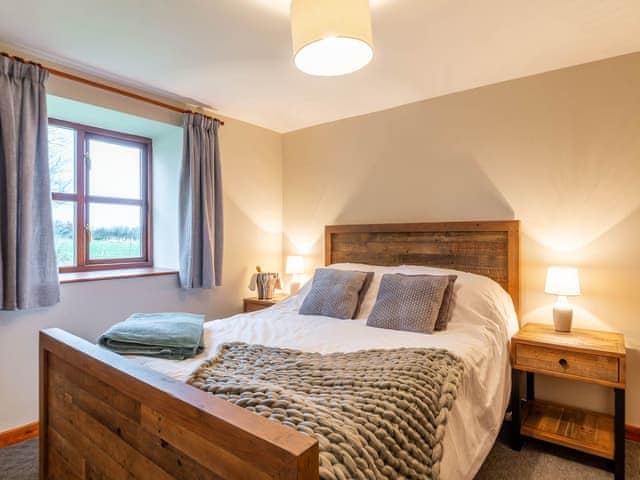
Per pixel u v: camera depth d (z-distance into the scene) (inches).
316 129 147.9
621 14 75.4
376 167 132.9
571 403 98.6
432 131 120.9
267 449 31.1
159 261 135.3
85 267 119.7
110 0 70.5
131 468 47.6
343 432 40.3
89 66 97.6
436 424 51.8
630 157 92.0
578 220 98.6
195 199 121.6
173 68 98.9
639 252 91.3
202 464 37.2
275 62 95.8
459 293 97.3
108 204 126.5
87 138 121.6
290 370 60.4
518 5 72.3
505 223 106.8
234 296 140.5
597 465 80.9
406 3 71.4
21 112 87.7
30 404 92.7
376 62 96.0
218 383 52.4
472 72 102.2
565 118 99.8
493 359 81.2
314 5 60.7
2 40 85.0
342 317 101.4
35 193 91.0
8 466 80.3
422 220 123.0
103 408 53.2
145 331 71.6
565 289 90.2
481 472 78.2
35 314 93.7
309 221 150.2
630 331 92.1
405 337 82.8
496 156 110.0
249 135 145.3
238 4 71.6
